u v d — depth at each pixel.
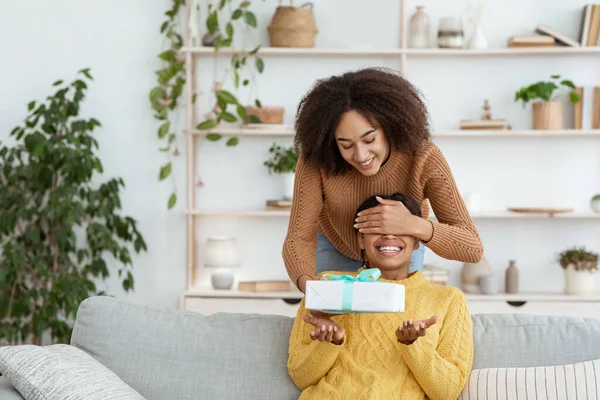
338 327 1.67
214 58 4.19
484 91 4.15
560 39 3.98
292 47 3.98
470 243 1.92
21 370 1.75
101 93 4.18
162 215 4.20
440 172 1.97
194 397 1.90
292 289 4.04
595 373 1.72
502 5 4.13
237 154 4.20
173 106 4.03
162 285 4.21
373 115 1.83
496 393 1.75
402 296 1.61
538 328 1.90
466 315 1.85
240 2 4.16
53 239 3.91
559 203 4.16
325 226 2.28
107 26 4.16
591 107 3.98
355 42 4.18
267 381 1.90
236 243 4.21
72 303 3.72
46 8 4.16
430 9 4.16
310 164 2.04
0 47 4.16
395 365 1.79
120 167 4.18
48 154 3.74
